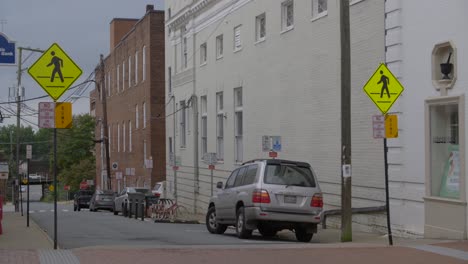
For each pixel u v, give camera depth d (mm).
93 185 76875
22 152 112438
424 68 15164
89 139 79250
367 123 17844
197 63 34781
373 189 17531
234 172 17891
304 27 21984
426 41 15078
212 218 18906
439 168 14906
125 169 52969
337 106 19734
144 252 12234
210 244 14758
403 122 15961
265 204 15719
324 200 20500
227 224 17859
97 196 43438
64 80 12516
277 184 15898
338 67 19688
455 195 14289
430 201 14875
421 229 15289
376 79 13445
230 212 17328
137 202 29500
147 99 46250
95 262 10859
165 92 43156
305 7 21891
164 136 45625
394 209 16359
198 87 34656
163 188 40562
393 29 16219
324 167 20516
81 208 50281
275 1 24406
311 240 16766
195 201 34844
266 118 25266
